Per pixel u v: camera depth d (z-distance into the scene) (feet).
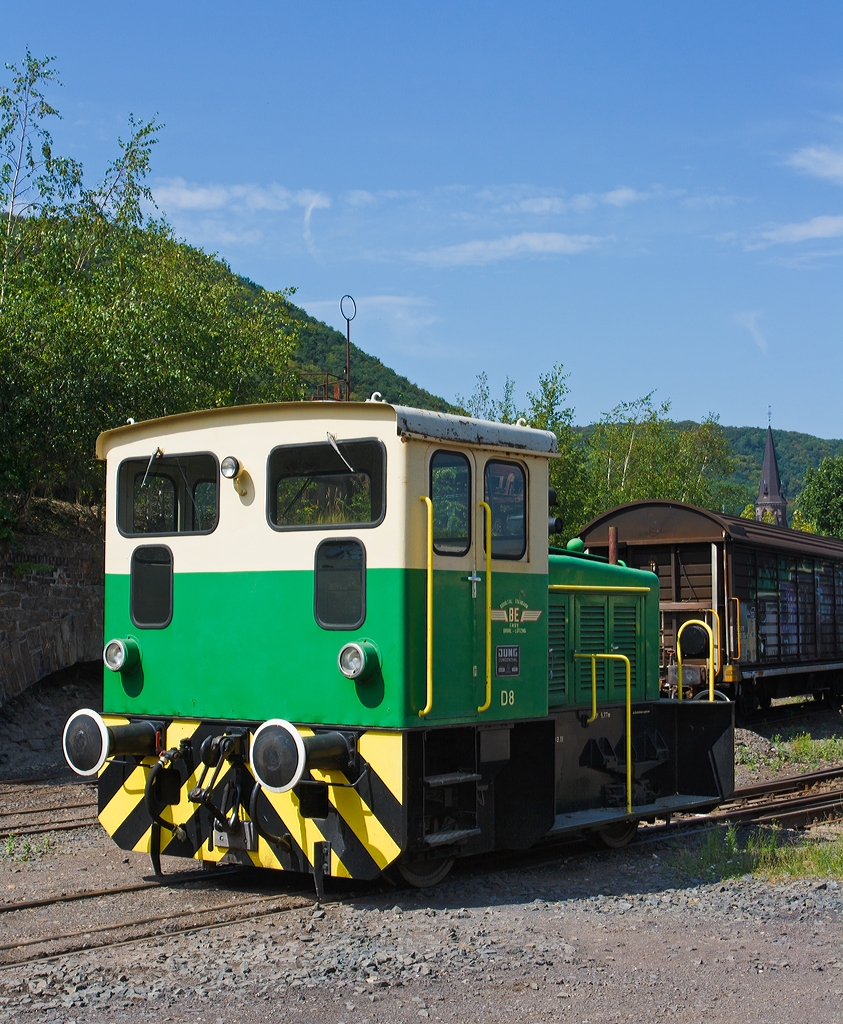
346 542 22.03
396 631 21.22
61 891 23.22
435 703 21.94
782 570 66.54
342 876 21.47
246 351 67.41
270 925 20.34
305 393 76.59
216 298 67.41
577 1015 15.88
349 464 22.22
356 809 21.40
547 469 25.84
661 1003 16.43
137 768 24.48
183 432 24.63
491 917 21.20
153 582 24.84
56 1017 15.39
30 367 51.31
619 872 26.13
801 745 54.03
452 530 22.79
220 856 23.07
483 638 23.48
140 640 24.81
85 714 23.00
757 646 61.57
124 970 17.56
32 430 51.75
